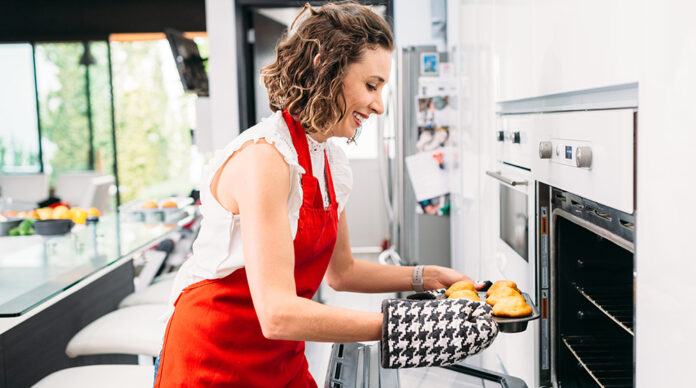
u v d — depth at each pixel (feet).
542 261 5.00
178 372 3.77
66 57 25.39
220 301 3.70
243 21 15.37
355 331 3.15
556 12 4.46
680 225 2.75
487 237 7.55
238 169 3.32
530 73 5.20
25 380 6.87
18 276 6.57
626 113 3.34
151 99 27.86
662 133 2.90
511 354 6.08
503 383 4.23
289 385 4.17
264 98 16.44
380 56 3.35
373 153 20.94
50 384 5.22
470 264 8.92
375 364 4.62
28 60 25.36
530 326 5.28
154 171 28.19
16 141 25.68
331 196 3.92
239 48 15.35
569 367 4.95
